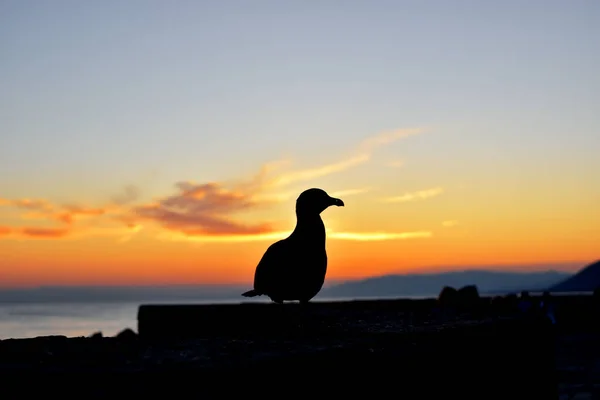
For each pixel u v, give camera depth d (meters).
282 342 4.81
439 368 5.24
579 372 13.39
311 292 6.05
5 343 4.54
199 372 3.66
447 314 7.44
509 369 6.23
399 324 6.16
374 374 4.62
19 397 3.40
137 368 3.63
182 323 8.70
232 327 6.24
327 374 4.29
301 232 6.00
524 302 17.34
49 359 3.93
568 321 21.17
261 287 6.11
